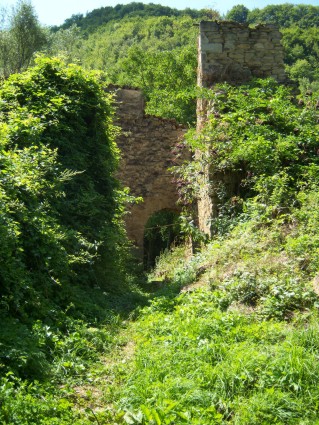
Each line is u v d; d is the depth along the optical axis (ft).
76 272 30.83
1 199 22.59
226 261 29.14
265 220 31.55
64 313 23.06
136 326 24.22
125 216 57.16
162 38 184.24
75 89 37.14
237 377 15.58
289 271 24.08
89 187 34.53
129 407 15.16
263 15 175.42
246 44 48.49
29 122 31.27
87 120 37.91
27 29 94.94
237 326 19.85
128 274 45.16
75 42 117.91
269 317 21.34
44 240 24.91
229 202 38.19
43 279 24.07
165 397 14.99
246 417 13.98
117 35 195.52
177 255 55.26
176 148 54.60
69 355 19.12
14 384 15.62
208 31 48.42
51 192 29.94
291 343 17.24
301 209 29.96
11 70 93.50
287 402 14.37
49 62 37.14
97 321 25.09
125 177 57.67
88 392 16.63
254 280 24.21
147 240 83.66
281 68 48.44
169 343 19.24
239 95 41.93
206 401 14.78
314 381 15.23
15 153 28.68
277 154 36.91
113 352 20.88
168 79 103.50
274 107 40.50
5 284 20.43
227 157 38.88
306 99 43.83
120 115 58.08
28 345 17.89
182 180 47.96
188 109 89.61
